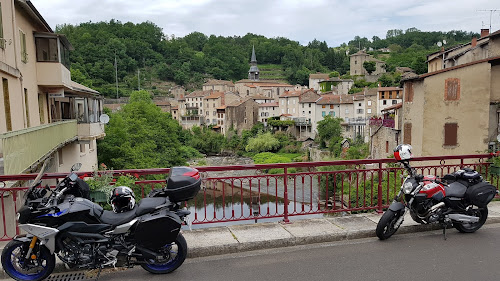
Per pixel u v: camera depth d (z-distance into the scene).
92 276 4.66
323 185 25.50
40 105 20.44
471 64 20.75
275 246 5.68
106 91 103.38
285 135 81.25
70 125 20.86
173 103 112.06
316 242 5.87
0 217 7.67
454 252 5.38
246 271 4.80
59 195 4.32
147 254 4.40
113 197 4.42
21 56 16.25
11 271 4.43
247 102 89.25
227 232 6.03
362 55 115.50
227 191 34.75
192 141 82.94
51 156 16.23
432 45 159.50
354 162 6.96
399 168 7.17
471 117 20.95
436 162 20.84
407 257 5.21
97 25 146.75
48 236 4.16
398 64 115.94
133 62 130.62
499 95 20.95
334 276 4.62
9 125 13.84
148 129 39.97
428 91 21.39
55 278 4.59
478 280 4.47
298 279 4.54
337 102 73.94
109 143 32.62
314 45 195.25
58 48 19.52
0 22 13.27
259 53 167.50
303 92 82.50
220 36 192.50
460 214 5.89
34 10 17.11
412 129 23.36
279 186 36.62
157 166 36.38
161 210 4.45
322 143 67.56
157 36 158.00
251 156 77.19
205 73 150.62
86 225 4.26
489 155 8.09
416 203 5.88
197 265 5.01
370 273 4.69
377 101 65.69
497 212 7.12
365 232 6.09
